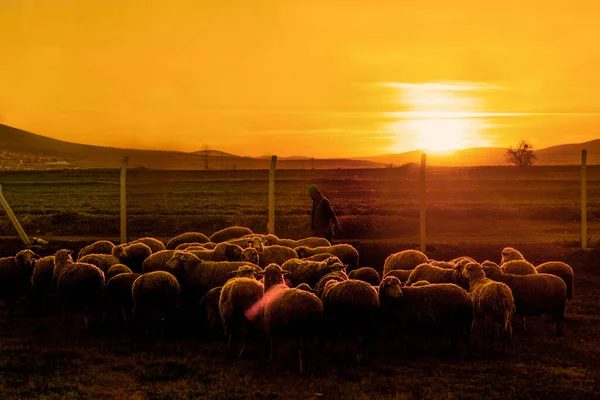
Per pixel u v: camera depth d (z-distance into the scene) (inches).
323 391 480.4
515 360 551.2
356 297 533.3
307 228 1449.3
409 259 745.0
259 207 2084.2
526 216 1577.3
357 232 1328.7
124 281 644.7
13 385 494.0
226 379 503.5
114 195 2751.0
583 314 703.7
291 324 510.0
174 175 4013.3
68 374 516.4
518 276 614.9
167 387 486.6
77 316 705.0
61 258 684.1
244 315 553.3
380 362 545.0
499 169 3289.9
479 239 1233.4
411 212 1637.6
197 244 825.5
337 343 598.5
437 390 480.1
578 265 933.2
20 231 1067.9
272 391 479.8
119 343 600.1
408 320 549.3
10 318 683.4
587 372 519.2
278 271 581.9
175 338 616.7
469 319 548.1
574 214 1593.3
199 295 677.9
